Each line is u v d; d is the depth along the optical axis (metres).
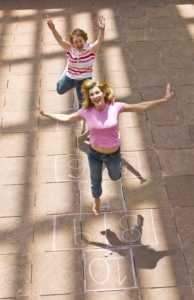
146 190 6.16
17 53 9.02
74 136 7.02
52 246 5.49
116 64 8.69
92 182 5.45
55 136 7.03
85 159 6.64
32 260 5.35
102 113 4.94
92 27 9.90
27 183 6.28
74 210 5.91
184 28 9.77
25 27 9.89
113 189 6.18
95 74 8.41
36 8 10.58
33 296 5.02
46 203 6.01
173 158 6.63
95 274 5.20
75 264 5.30
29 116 7.42
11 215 5.86
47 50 9.09
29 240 5.57
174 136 7.01
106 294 5.02
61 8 10.57
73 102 7.74
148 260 5.32
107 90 4.94
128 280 5.13
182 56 8.90
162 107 7.56
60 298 4.99
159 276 5.16
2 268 5.28
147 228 5.67
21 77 8.34
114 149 5.11
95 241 5.54
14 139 6.98
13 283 5.14
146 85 8.12
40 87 8.09
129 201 6.02
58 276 5.19
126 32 9.69
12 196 6.11
